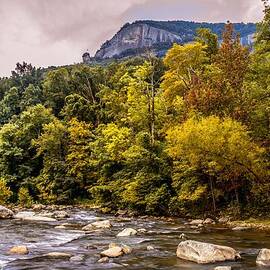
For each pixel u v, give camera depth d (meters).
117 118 61.38
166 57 56.16
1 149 68.88
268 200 32.38
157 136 44.41
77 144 62.12
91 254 18.81
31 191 66.75
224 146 30.28
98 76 92.25
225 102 34.53
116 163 47.09
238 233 25.20
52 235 24.98
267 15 36.22
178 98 44.16
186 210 37.03
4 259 17.72
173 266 16.14
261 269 15.39
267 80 32.56
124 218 37.41
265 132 32.59
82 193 62.81
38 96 109.56
